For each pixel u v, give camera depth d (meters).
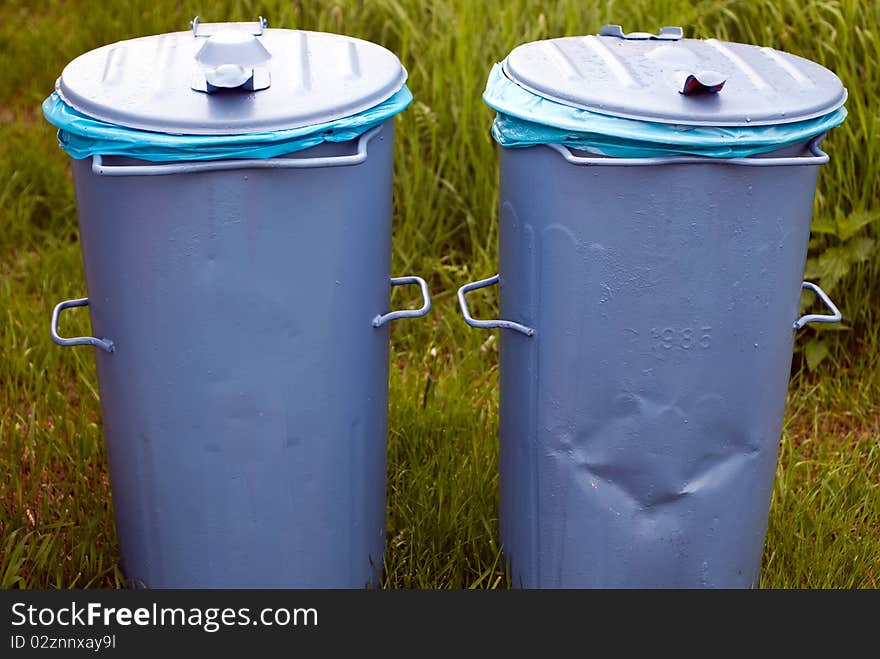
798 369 3.54
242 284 2.00
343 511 2.29
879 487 2.87
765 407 2.22
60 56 5.54
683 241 2.02
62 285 3.73
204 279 1.99
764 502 2.35
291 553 2.26
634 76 2.07
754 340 2.14
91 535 2.60
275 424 2.13
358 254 2.09
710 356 2.12
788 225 2.08
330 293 2.07
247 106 1.93
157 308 2.03
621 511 2.25
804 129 2.01
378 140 2.07
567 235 2.07
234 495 2.17
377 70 2.13
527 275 2.17
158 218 1.95
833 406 3.32
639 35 2.36
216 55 2.09
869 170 3.39
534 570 2.41
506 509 2.46
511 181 2.17
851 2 3.58
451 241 3.90
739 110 1.97
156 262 1.99
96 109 1.94
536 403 2.25
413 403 3.07
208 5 5.09
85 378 3.21
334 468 2.23
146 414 2.13
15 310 3.54
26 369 3.30
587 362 2.14
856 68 3.64
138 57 2.14
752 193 2.01
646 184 1.99
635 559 2.29
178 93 1.97
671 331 2.09
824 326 3.41
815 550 2.63
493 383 3.24
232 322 2.03
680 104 1.97
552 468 2.27
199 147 1.89
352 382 2.19
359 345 2.17
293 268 2.02
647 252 2.03
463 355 3.43
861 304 3.46
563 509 2.29
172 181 1.92
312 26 4.58
